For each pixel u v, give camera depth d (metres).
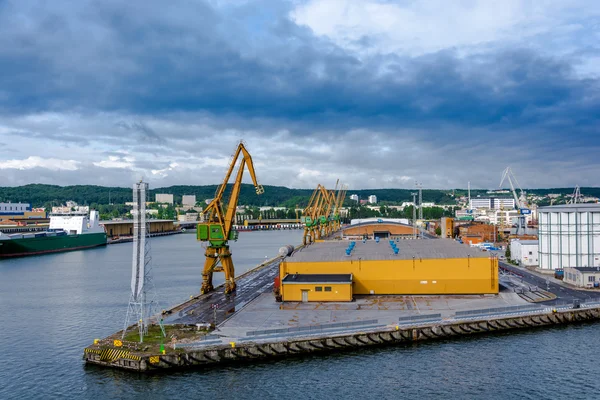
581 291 107.88
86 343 83.69
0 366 73.25
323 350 74.69
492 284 104.19
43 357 76.69
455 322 82.81
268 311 92.62
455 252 111.12
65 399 61.84
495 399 60.81
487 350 76.00
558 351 75.56
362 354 74.12
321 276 104.81
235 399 60.69
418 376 66.81
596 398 60.97
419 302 98.06
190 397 61.25
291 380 65.44
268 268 161.88
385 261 105.31
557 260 132.75
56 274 166.12
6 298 122.88
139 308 96.62
